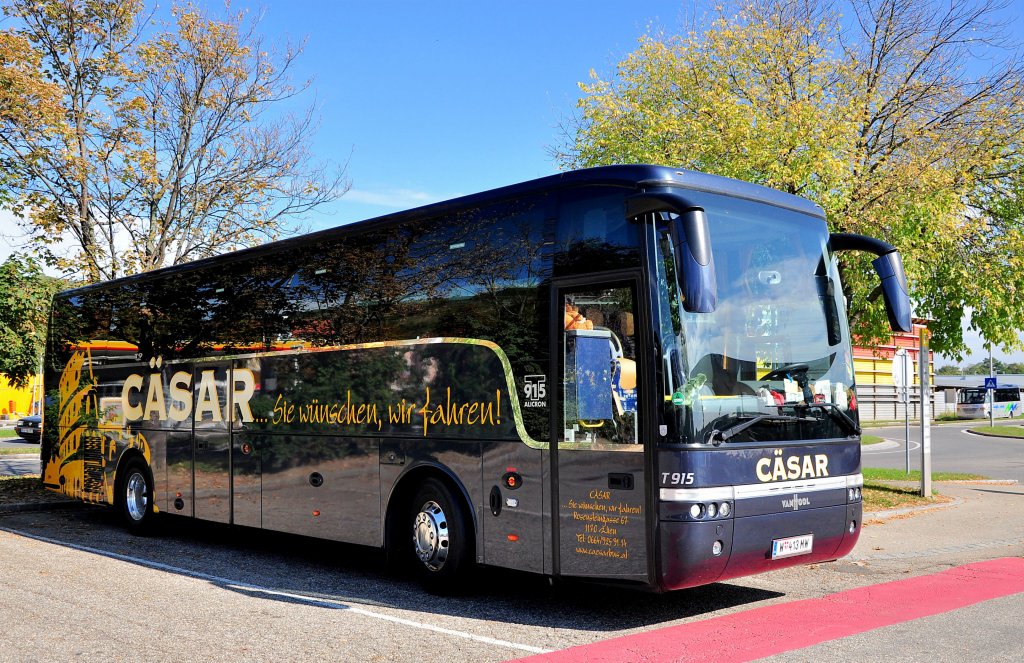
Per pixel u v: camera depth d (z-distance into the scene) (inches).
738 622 275.7
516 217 303.7
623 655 239.1
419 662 236.8
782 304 288.4
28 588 339.9
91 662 238.7
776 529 269.0
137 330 500.7
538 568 284.4
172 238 824.3
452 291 323.3
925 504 586.6
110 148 776.3
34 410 1744.6
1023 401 2780.5
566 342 282.0
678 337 257.8
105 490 519.2
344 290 371.6
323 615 293.0
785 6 647.1
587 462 271.9
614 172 277.1
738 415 265.0
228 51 809.5
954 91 634.8
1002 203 609.9
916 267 547.5
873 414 2151.8
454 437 315.9
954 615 283.3
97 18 764.6
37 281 746.8
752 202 290.4
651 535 253.8
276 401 401.4
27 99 692.7
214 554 428.5
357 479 355.6
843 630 263.3
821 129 557.3
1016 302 579.8
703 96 614.5
